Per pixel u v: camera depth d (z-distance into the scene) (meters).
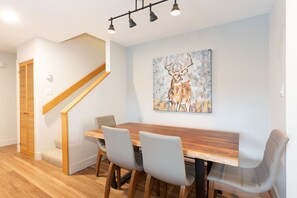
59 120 3.29
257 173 1.50
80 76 3.69
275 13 1.83
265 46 2.21
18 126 3.42
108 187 1.85
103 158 2.98
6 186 2.11
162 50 3.09
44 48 3.05
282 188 1.55
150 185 1.58
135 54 3.46
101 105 3.04
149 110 3.29
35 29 2.65
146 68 3.31
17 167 2.67
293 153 1.38
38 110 2.98
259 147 2.27
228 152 1.34
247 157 2.34
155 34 2.91
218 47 2.53
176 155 1.32
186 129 2.30
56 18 2.29
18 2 1.89
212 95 2.59
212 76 2.58
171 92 2.93
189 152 1.39
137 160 1.85
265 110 2.22
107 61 3.25
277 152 1.21
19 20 2.34
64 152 2.46
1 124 3.82
